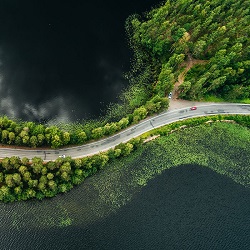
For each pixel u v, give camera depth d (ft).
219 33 563.89
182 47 552.41
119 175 496.64
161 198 494.59
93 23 615.57
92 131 492.95
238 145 551.18
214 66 538.06
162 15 585.63
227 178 524.93
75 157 489.67
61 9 616.80
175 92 561.84
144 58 594.24
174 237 474.49
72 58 581.12
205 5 601.21
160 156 520.42
